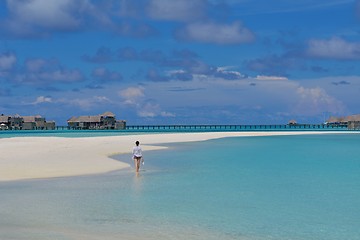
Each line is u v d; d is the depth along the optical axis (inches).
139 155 1035.3
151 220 568.4
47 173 974.4
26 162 1159.0
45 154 1395.2
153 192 766.5
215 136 3321.9
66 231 509.7
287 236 505.4
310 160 1379.2
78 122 6609.3
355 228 539.8
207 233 513.0
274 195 745.6
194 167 1155.3
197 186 835.4
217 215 600.1
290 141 2655.0
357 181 908.0
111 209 627.2
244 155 1553.9
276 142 2522.1
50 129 6624.0
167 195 741.3
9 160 1200.2
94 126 6560.0
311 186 846.5
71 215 588.4
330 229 535.5
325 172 1067.9
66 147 1726.1
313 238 499.2
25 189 782.5
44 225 535.5
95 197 716.0
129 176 966.4
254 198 721.6
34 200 685.9
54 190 775.7
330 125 7096.5
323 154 1619.1
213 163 1261.1
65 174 967.6
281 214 608.1
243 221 569.9
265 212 620.1
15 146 1732.3
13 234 490.9
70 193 748.0
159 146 2066.9
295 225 552.1
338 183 884.6
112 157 1408.7
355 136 3548.2
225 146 2091.5
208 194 750.5
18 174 952.3
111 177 941.8
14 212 602.5
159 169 1104.2
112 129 6614.2
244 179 939.3
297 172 1059.9
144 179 921.5
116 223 551.2
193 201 690.8
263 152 1700.3
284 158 1433.3
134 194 745.0
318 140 2807.6
